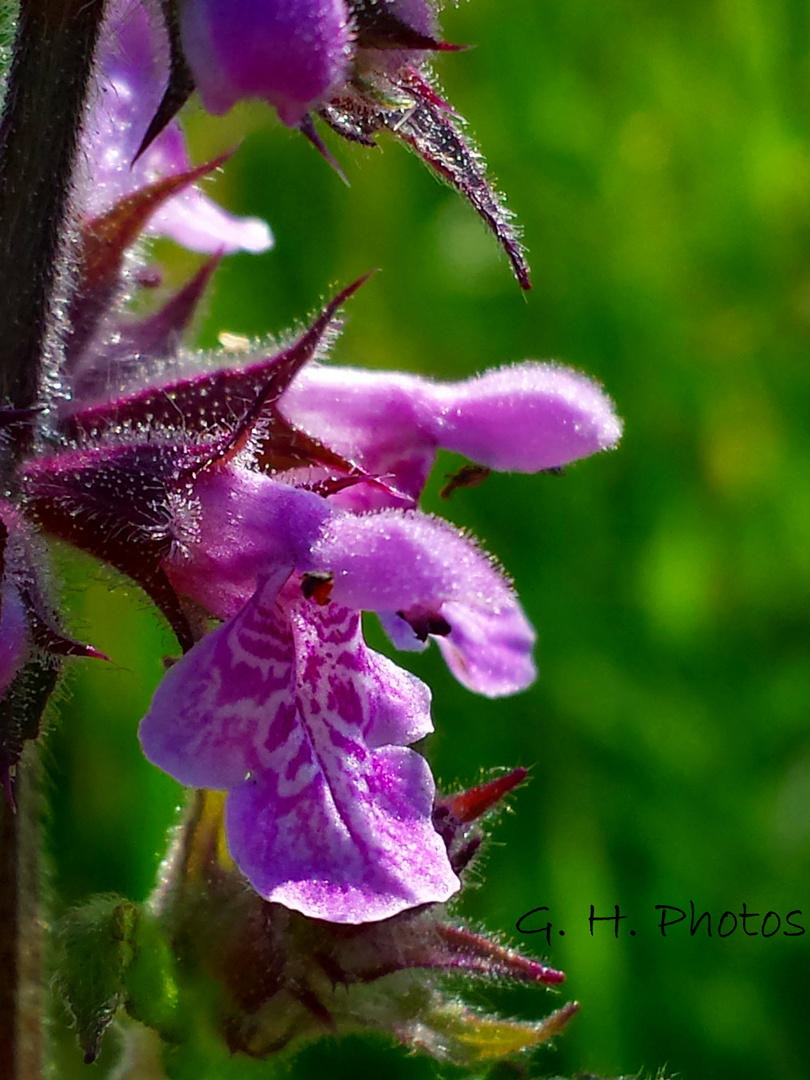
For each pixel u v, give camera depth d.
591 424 0.07
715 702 0.10
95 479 0.06
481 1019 0.07
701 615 0.10
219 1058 0.07
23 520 0.06
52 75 0.06
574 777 0.10
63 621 0.06
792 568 0.10
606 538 0.10
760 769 0.10
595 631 0.10
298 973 0.07
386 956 0.07
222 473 0.06
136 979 0.07
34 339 0.06
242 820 0.06
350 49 0.06
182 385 0.07
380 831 0.06
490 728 0.10
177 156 0.07
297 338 0.07
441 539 0.06
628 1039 0.09
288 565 0.06
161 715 0.06
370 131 0.06
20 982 0.07
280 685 0.06
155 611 0.07
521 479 0.10
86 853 0.09
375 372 0.07
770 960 0.09
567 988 0.09
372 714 0.06
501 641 0.08
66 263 0.07
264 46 0.06
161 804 0.09
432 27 0.06
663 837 0.09
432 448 0.07
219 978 0.07
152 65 0.07
